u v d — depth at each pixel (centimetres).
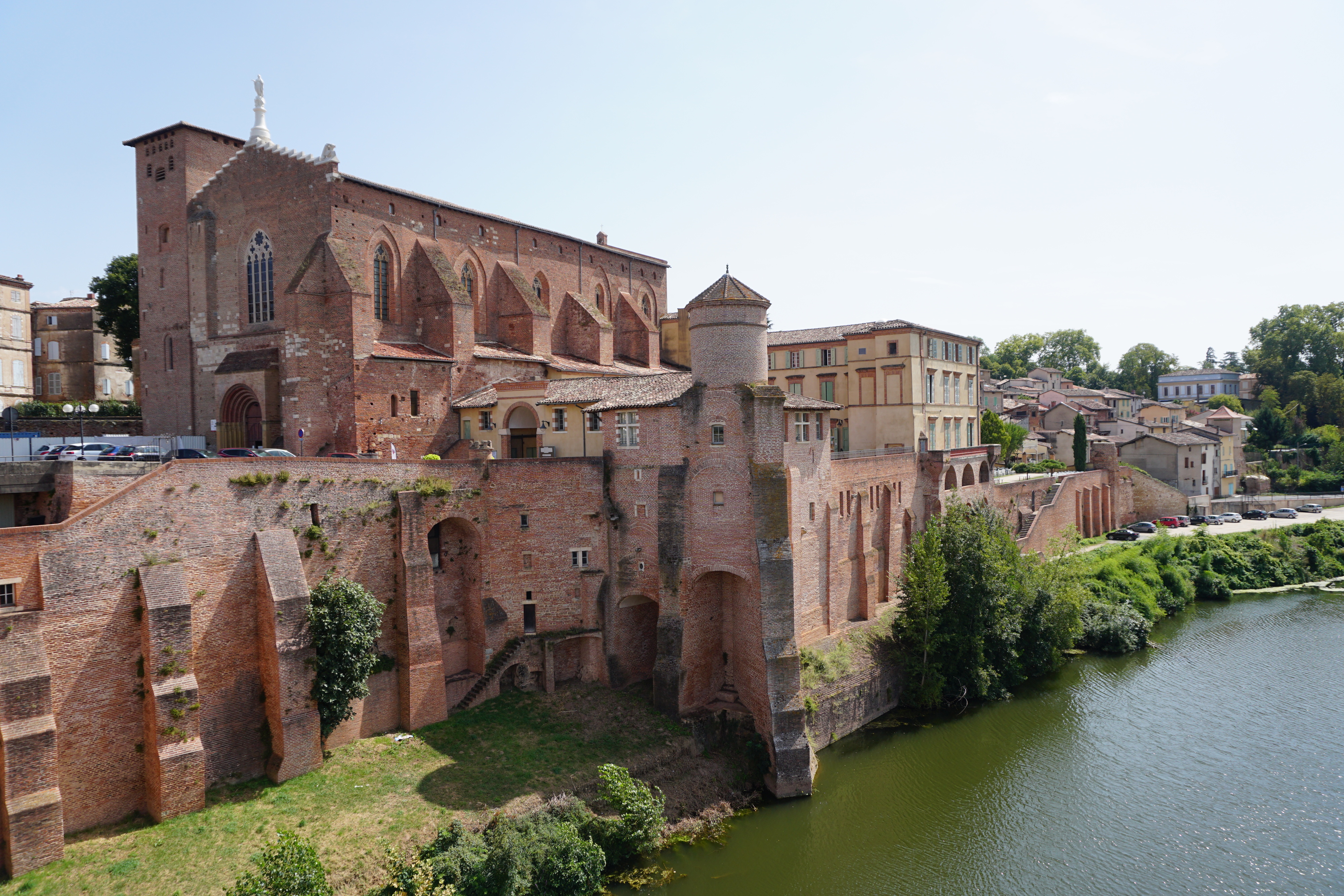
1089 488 9769
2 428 6781
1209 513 11169
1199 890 3703
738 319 4753
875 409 7881
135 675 3484
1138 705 5772
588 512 5156
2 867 3042
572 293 8131
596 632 5128
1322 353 16312
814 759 4688
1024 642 6394
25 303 8912
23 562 3200
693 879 3747
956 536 5962
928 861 3931
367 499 4378
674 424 4900
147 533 3534
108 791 3403
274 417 6016
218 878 3111
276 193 6156
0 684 3023
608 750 4375
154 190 6988
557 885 3391
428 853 3344
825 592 5584
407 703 4412
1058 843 4072
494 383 6625
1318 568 9506
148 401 7138
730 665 5044
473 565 4909
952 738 5216
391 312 6400
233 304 6500
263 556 3850
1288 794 4506
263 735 3891
